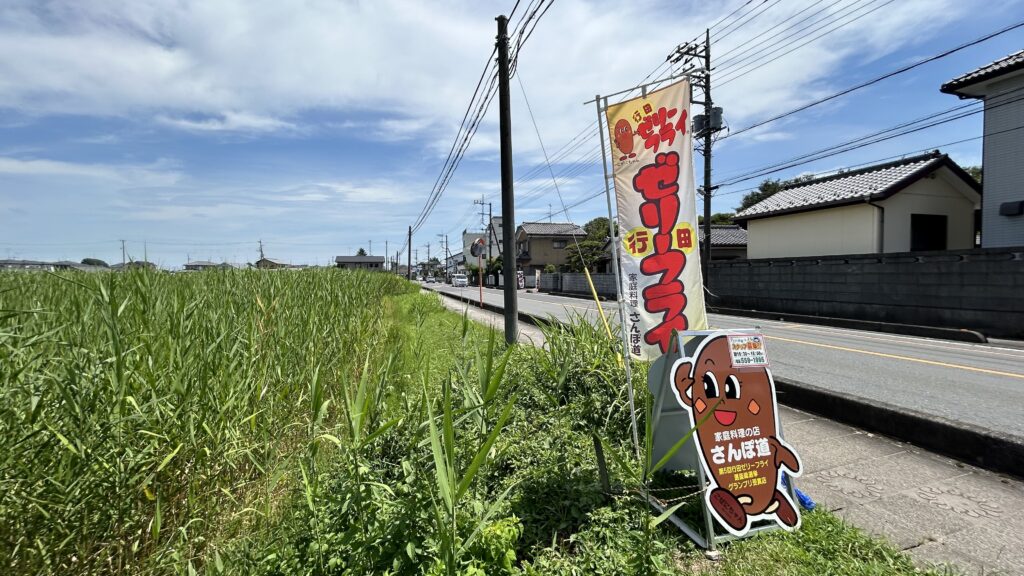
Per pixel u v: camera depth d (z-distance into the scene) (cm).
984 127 1232
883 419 404
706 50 1723
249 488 289
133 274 378
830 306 1429
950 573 213
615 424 393
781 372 670
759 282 1716
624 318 331
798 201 1791
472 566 193
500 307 1681
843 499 291
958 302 1076
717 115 1755
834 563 219
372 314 853
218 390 276
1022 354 815
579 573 215
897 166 1650
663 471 301
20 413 211
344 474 250
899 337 1060
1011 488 302
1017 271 970
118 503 222
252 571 208
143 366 258
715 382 261
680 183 325
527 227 5144
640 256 339
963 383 596
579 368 450
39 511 200
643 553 215
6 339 231
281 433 322
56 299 405
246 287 582
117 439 225
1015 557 229
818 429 422
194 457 247
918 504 284
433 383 455
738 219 1997
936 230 1575
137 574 219
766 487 255
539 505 273
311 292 695
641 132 335
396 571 188
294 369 392
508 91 809
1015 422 437
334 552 202
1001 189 1198
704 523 252
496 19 808
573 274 3331
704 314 327
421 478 236
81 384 226
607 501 274
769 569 219
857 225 1552
